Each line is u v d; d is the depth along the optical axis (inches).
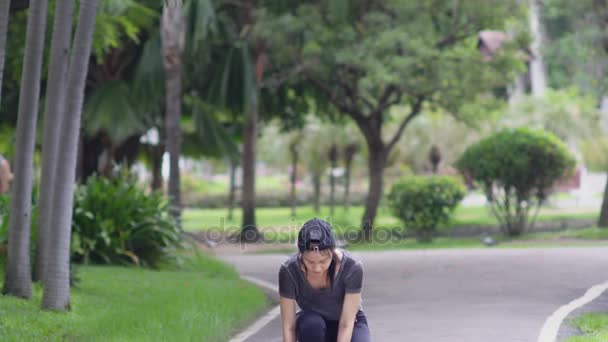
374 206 1318.9
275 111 1496.1
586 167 2108.8
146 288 594.6
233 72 1286.9
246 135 1344.7
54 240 470.3
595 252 824.3
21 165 499.2
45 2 497.7
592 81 1439.5
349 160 1943.9
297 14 1261.1
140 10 1054.4
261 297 567.5
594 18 1310.3
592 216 1518.2
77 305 495.8
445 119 1856.5
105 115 1183.6
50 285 469.1
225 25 1283.2
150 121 1333.7
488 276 649.6
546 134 1151.6
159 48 1220.5
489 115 1428.4
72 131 466.6
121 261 760.3
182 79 1301.7
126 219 765.3
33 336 399.5
